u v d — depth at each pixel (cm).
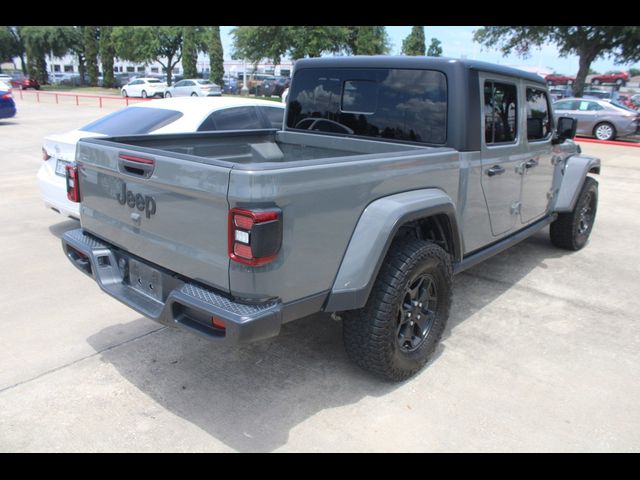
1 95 1753
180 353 361
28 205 740
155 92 3672
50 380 325
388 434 283
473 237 389
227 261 244
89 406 302
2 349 360
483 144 375
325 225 263
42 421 288
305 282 261
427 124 370
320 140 432
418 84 371
